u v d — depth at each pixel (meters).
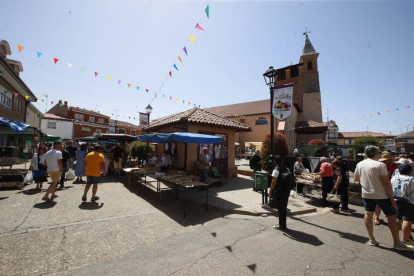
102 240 3.68
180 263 3.02
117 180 9.59
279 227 4.48
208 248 3.52
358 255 3.35
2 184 6.96
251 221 4.96
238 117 29.45
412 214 3.55
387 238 4.05
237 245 3.66
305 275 2.78
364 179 3.76
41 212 4.88
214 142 7.51
